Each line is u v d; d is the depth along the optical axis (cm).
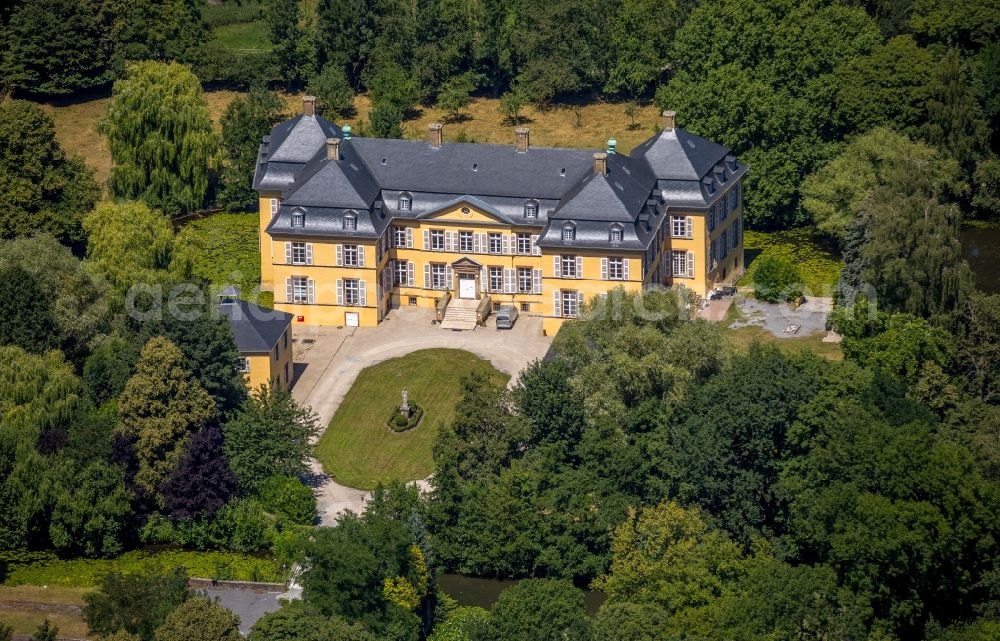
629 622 19312
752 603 19462
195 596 19675
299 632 19025
